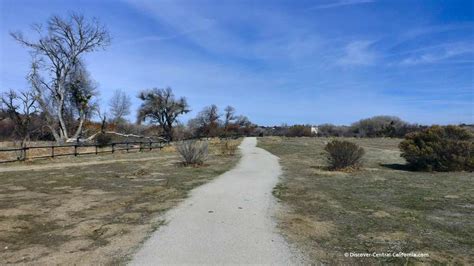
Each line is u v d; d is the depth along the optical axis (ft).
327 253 22.11
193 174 61.36
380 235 25.63
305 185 48.85
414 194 41.39
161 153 113.09
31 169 66.74
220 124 332.19
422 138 69.92
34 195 40.96
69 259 21.09
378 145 160.04
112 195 41.16
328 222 29.22
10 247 23.25
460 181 51.67
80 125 164.96
